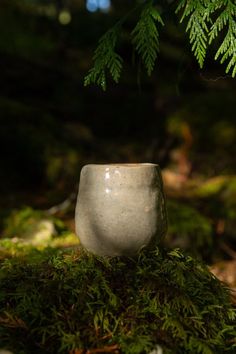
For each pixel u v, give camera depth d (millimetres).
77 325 509
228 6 541
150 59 561
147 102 2100
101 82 578
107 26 2535
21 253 753
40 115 1773
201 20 544
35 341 500
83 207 564
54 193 1452
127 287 534
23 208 1093
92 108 2068
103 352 492
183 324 517
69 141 1732
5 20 2441
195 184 1599
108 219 545
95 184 556
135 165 574
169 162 1792
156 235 562
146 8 563
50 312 520
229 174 1658
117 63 571
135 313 517
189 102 1985
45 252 751
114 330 509
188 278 557
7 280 562
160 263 562
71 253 598
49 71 2113
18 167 1594
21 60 2084
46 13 2793
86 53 2393
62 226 1016
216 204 1280
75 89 2090
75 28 2527
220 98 1961
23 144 1607
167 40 2566
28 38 2357
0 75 1988
